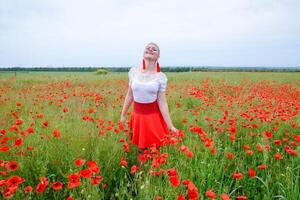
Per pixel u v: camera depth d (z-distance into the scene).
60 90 10.07
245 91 11.89
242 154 3.67
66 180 2.82
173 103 7.72
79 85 13.92
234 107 6.66
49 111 5.62
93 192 2.30
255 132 4.84
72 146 3.36
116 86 12.38
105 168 3.04
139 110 3.51
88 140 3.68
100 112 5.75
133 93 3.55
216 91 11.05
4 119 4.82
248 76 26.91
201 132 3.43
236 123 5.06
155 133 3.47
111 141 3.65
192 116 5.70
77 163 2.32
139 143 3.47
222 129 4.45
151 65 3.50
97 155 3.14
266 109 6.34
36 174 2.82
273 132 4.76
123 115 3.89
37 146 3.28
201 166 2.86
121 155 3.38
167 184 2.50
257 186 3.01
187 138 4.00
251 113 5.76
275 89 12.37
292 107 6.97
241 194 2.91
